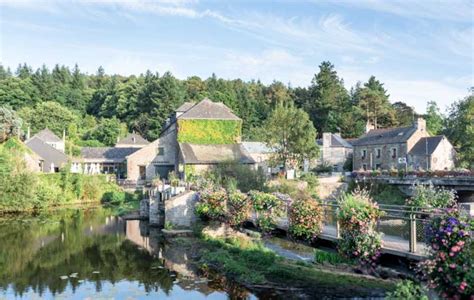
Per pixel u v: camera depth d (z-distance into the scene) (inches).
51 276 751.7
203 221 1088.8
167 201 1142.3
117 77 5556.1
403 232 620.7
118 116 3969.0
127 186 2158.0
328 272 660.7
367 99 3457.2
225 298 616.7
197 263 822.5
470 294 327.6
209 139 2076.8
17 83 4099.4
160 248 970.1
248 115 3816.4
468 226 337.1
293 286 630.5
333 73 3671.3
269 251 803.4
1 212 1588.3
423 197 685.3
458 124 2167.8
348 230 500.1
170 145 2282.2
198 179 1453.0
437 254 345.1
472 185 1318.9
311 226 601.6
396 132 2434.8
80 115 4269.2
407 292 430.3
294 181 1640.0
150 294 642.8
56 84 4613.7
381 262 501.4
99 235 1148.5
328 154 2775.6
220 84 4456.2
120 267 807.1
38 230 1224.8
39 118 3764.8
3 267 814.5
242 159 1909.4
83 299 621.3
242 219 855.1
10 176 1620.3
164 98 3565.5
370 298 542.6
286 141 1849.2
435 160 2123.5
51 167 2342.5
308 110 3617.1
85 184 1947.6
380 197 1553.9
